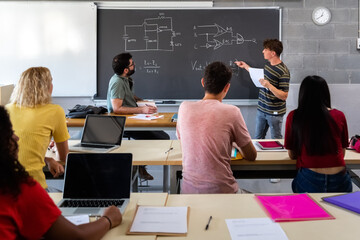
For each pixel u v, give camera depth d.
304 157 2.00
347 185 1.98
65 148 2.12
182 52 4.37
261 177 2.70
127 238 1.29
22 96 1.93
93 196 1.61
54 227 1.08
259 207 1.54
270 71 3.80
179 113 2.02
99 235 1.24
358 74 4.43
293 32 4.37
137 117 3.46
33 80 1.94
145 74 4.42
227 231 1.33
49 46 4.33
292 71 4.44
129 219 1.44
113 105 3.56
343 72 4.43
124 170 1.64
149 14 4.30
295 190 2.10
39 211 1.04
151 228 1.34
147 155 2.40
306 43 4.38
